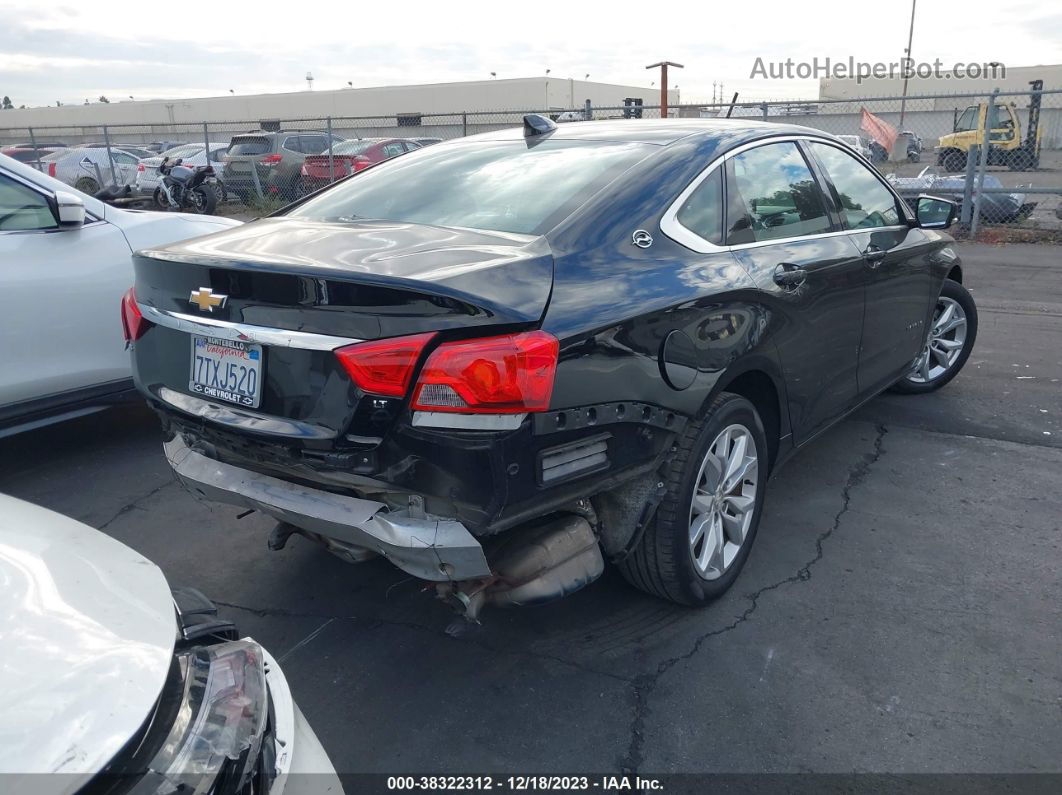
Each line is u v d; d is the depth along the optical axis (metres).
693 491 2.94
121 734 1.35
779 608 3.20
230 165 18.11
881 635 3.02
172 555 3.69
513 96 40.28
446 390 2.20
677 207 3.02
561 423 2.38
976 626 3.06
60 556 1.80
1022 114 20.41
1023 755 2.45
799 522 3.88
